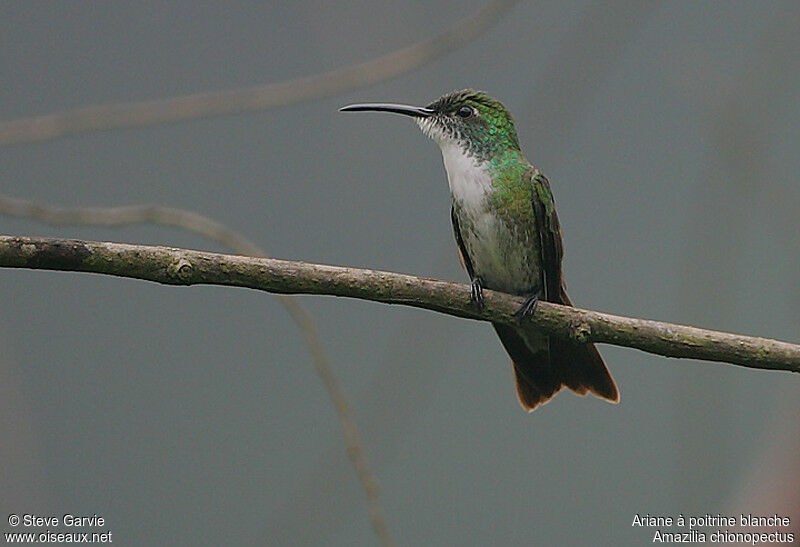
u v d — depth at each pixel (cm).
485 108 727
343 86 794
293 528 716
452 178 727
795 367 537
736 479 904
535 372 684
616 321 571
